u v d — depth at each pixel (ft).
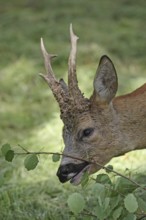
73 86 34.14
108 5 81.61
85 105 34.35
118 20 76.13
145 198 31.37
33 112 55.62
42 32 71.05
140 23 75.36
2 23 74.74
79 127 34.19
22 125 53.26
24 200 39.45
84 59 63.93
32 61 64.03
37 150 47.26
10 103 57.88
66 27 72.23
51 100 57.93
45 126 52.06
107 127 34.60
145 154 44.60
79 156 34.24
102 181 30.83
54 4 82.38
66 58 63.36
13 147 46.88
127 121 34.91
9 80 61.11
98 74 34.35
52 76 34.35
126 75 61.62
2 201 38.34
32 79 61.16
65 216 36.83
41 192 40.65
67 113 34.14
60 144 47.55
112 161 43.70
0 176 31.12
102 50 65.57
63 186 41.01
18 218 37.32
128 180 30.66
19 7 83.92
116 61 64.64
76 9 78.89
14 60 65.10
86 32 70.85
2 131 52.26
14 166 43.75
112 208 29.84
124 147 35.06
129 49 67.46
